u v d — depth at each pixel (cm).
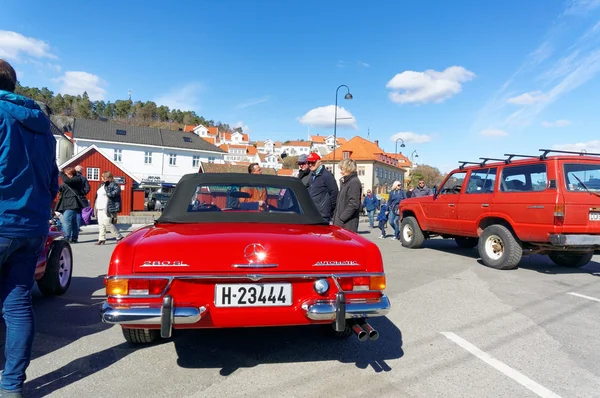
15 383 248
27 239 249
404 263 761
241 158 13050
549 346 353
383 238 1230
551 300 504
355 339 363
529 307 473
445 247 1003
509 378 290
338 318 257
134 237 283
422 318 429
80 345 344
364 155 5838
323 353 329
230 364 307
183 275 251
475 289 557
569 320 425
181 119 15762
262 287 260
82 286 563
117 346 342
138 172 4828
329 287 267
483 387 276
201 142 5441
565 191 608
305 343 351
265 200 370
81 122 4812
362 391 266
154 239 268
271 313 260
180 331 378
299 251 268
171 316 242
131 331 324
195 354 325
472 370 302
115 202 982
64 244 524
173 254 254
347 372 295
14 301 250
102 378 282
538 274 667
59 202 959
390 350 339
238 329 384
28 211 247
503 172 717
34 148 254
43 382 276
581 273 683
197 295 255
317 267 268
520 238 666
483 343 358
